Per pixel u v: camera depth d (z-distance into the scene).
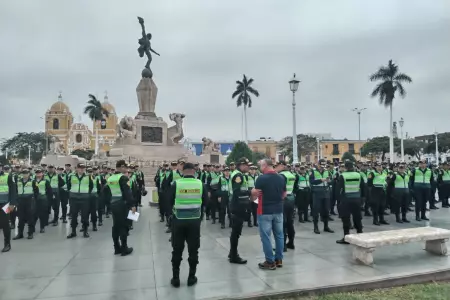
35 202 10.51
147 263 6.82
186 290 5.25
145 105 36.03
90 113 63.47
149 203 16.75
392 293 5.16
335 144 91.94
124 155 31.69
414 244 7.90
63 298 5.00
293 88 22.73
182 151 36.75
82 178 9.84
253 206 10.88
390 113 42.72
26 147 83.88
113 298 4.97
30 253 7.76
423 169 11.92
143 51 37.28
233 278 5.77
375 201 11.09
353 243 6.58
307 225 11.21
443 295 5.02
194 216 5.62
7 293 5.22
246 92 64.38
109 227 11.46
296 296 5.05
